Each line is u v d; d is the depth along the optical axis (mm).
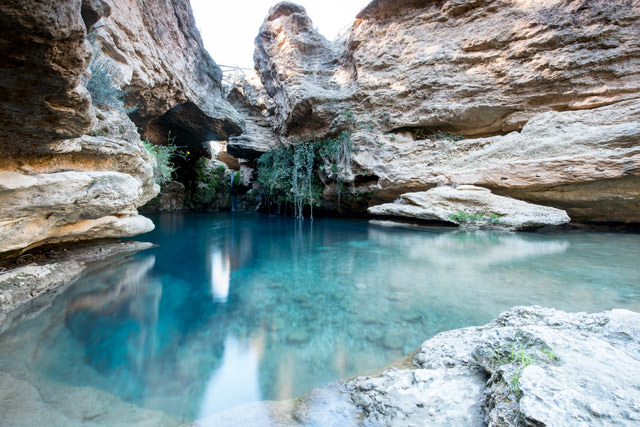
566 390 1379
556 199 10586
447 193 11586
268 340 3061
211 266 6219
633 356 1703
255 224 15703
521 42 12547
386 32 16203
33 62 2033
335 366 2576
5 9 1607
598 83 11156
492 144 11875
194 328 3352
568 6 11680
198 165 25219
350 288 4637
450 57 14195
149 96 11031
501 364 1892
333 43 20312
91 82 5797
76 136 3252
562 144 10133
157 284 4980
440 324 3303
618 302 3623
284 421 1922
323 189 20000
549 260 5926
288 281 5090
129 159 5934
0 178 3408
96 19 2891
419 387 2020
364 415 1891
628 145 9094
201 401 2174
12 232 4016
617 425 1165
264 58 21281
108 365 2627
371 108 16344
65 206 4570
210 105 15508
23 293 3916
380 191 15375
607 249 6949
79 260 5914
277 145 23078
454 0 14367
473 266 5617
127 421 1954
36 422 1891
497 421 1406
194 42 13945
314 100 17188
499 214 10602
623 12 10789
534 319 2600
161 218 18109
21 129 2945
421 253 7043
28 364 2568
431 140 14516
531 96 12484
